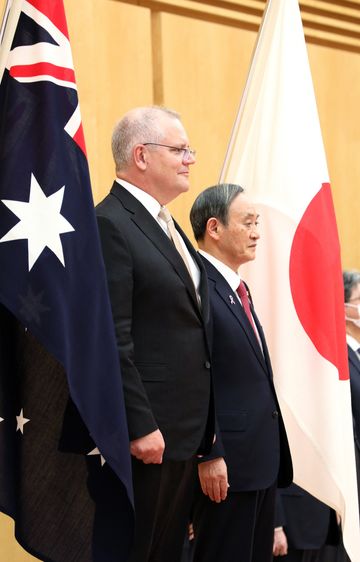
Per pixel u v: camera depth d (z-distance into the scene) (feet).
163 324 12.39
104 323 11.43
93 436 11.07
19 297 11.13
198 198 15.07
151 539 12.34
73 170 11.73
